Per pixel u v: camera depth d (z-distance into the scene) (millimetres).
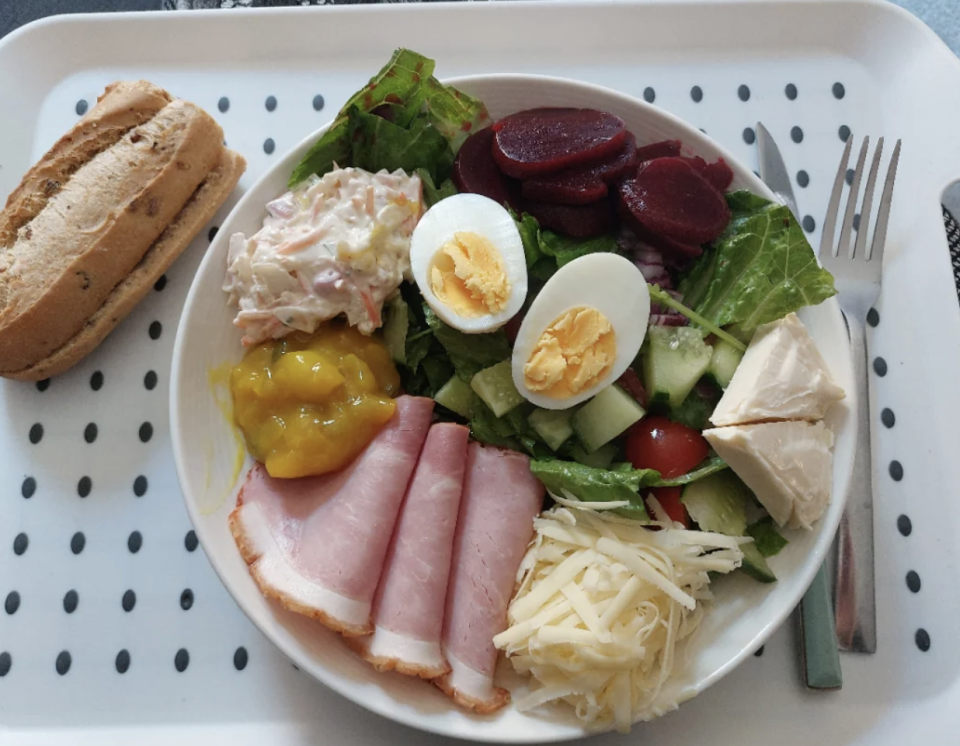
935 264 329
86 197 297
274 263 272
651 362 282
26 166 342
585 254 291
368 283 279
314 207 283
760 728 274
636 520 260
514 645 252
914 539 297
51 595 287
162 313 318
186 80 351
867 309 311
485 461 281
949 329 320
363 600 255
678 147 299
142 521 296
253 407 277
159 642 282
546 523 267
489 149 296
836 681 270
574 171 288
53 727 273
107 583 289
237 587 253
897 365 317
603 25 359
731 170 296
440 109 299
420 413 276
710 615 268
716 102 354
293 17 353
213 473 274
